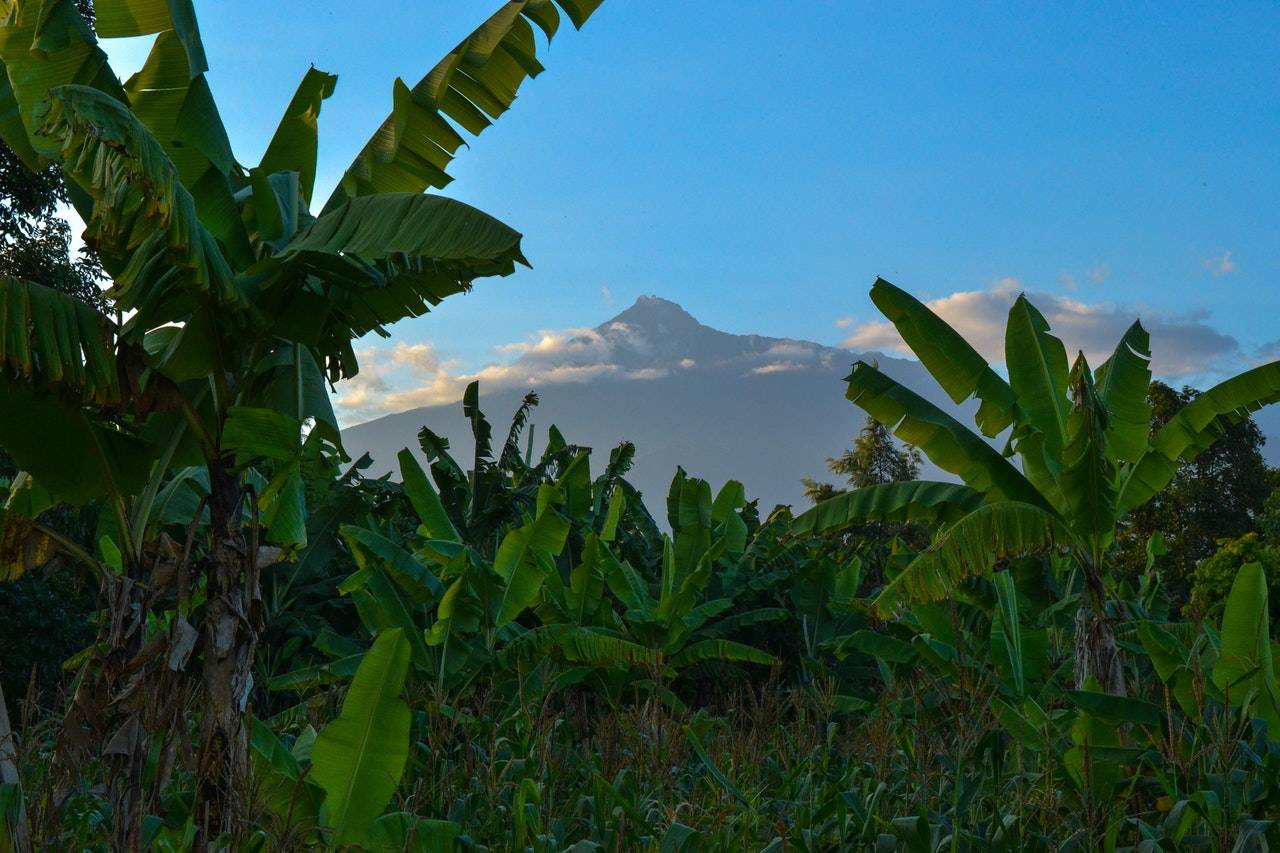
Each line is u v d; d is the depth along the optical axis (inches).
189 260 179.6
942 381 383.6
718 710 556.4
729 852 236.5
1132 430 375.6
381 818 211.6
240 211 230.7
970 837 228.2
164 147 217.5
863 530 1087.0
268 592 531.5
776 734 341.7
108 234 185.5
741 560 695.1
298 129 250.1
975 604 480.7
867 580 882.1
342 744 203.5
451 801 259.1
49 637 468.8
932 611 409.1
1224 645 274.5
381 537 430.3
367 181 253.6
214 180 218.5
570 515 596.7
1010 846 234.5
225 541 205.6
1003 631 367.9
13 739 186.4
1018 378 386.9
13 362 178.7
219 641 197.8
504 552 446.3
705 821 247.3
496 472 628.7
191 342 209.6
